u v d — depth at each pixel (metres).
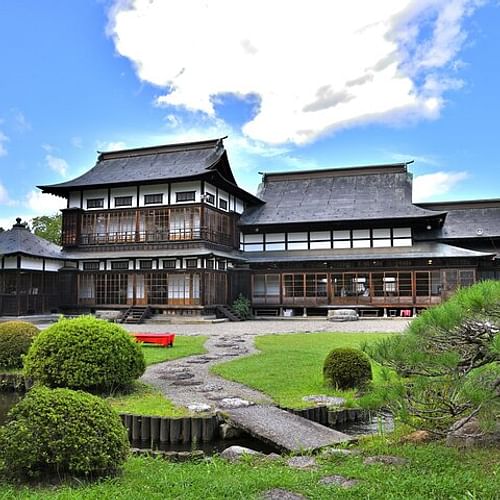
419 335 6.41
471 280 33.91
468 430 7.53
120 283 35.53
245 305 35.91
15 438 6.17
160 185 36.38
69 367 11.69
